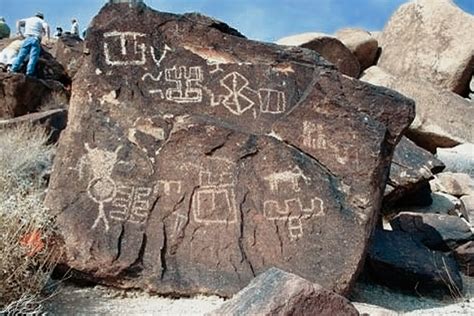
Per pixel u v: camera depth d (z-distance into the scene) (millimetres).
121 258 4535
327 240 4676
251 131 4941
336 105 4973
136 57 5074
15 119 9148
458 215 7996
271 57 5152
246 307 3246
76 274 4535
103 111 4938
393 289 5312
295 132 4922
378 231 5809
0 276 3848
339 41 13031
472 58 13508
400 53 14352
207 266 4605
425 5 14367
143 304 4352
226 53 5164
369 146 4883
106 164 4797
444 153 10508
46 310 4051
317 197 4773
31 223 4289
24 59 11977
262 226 4715
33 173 6863
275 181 4805
